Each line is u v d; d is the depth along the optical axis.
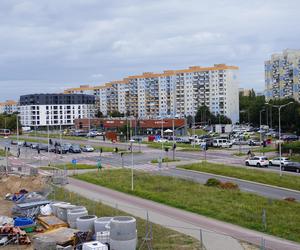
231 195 46.00
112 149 109.69
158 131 157.38
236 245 28.84
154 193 47.44
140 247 28.38
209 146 114.06
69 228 32.50
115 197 47.06
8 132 185.75
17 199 47.06
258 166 76.50
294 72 195.62
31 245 30.47
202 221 35.72
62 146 108.88
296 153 93.50
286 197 46.88
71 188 53.25
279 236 31.05
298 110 141.75
